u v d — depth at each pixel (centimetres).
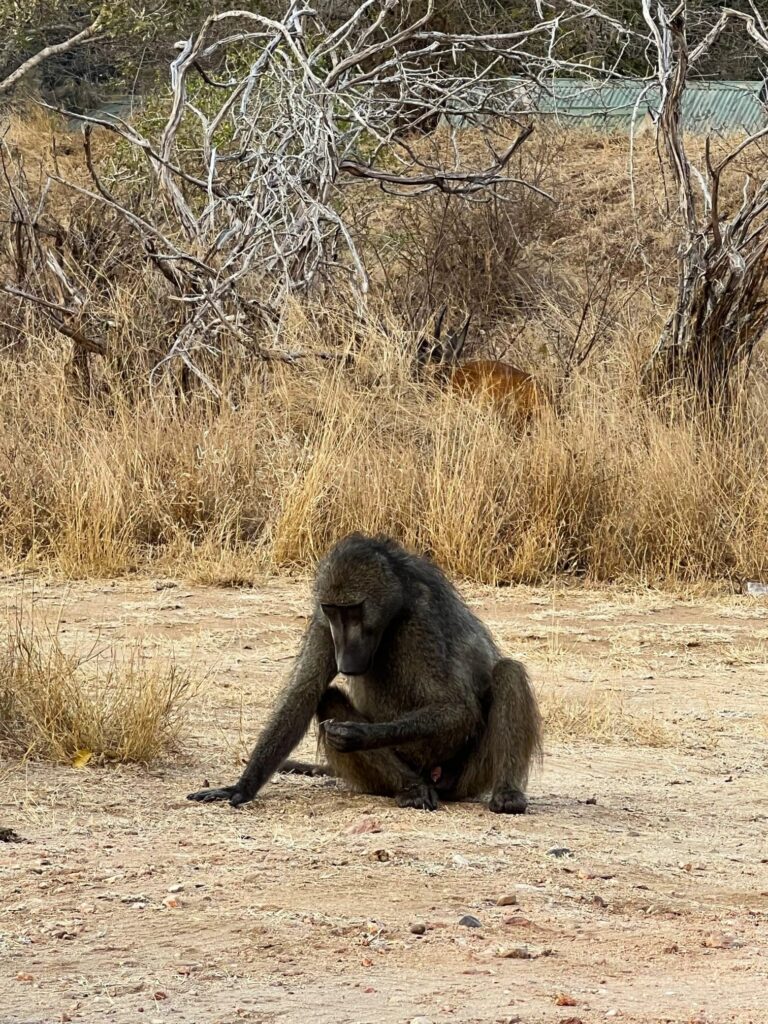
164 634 1223
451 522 1499
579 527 1541
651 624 1343
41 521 1523
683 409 1634
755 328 1730
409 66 2477
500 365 1778
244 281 1830
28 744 839
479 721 768
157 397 1673
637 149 2847
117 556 1465
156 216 1984
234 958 521
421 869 645
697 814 796
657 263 2394
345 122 2148
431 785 785
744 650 1263
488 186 2208
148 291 1825
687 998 500
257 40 2603
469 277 2233
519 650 1234
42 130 3122
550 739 966
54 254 1916
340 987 495
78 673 1005
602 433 1616
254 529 1561
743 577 1506
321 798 782
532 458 1555
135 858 641
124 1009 466
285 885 610
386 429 1645
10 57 3225
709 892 645
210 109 2311
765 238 1708
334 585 731
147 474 1550
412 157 2045
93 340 1775
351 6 2680
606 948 555
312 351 1739
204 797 755
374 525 1511
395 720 746
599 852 700
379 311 1912
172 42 2909
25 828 688
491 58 2777
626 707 1065
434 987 499
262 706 991
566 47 2739
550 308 2130
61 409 1648
